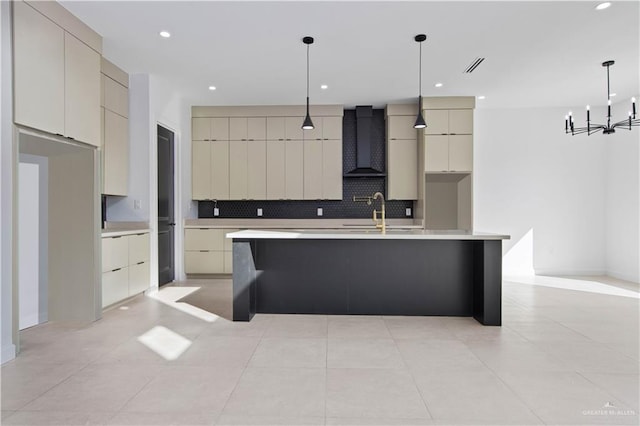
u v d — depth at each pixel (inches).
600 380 88.8
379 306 145.9
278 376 90.5
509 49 158.2
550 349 109.1
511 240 246.8
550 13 129.5
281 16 131.3
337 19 133.9
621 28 139.9
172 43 151.7
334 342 114.7
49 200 138.6
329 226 237.5
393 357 102.7
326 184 241.6
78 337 119.5
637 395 81.5
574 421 71.3
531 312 151.4
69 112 124.6
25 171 132.8
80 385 85.6
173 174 221.5
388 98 227.0
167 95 204.5
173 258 222.2
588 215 243.9
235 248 137.9
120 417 72.3
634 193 220.2
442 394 81.7
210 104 239.3
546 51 160.2
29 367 95.7
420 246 145.3
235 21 134.6
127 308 156.6
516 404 77.5
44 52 113.8
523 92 215.8
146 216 184.1
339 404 77.4
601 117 242.1
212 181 243.0
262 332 124.5
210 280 225.1
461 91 214.4
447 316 144.8
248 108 241.9
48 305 138.4
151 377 89.8
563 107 244.1
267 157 242.2
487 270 132.0
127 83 183.0
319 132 241.0
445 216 243.8
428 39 149.3
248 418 72.1
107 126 167.2
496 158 247.4
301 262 147.1
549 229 245.6
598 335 122.2
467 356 103.7
